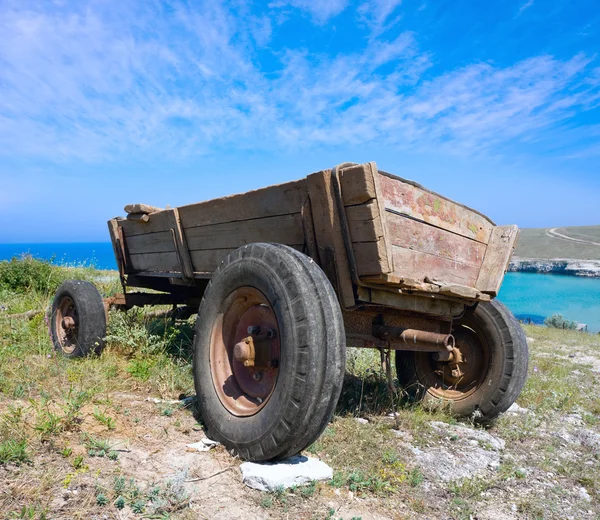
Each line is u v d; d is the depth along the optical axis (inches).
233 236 159.9
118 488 94.1
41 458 103.4
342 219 121.5
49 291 374.9
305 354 104.8
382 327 151.6
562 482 135.9
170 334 227.0
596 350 485.4
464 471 132.5
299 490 103.1
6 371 167.0
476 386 185.0
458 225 162.1
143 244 223.8
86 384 160.9
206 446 120.0
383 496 110.0
